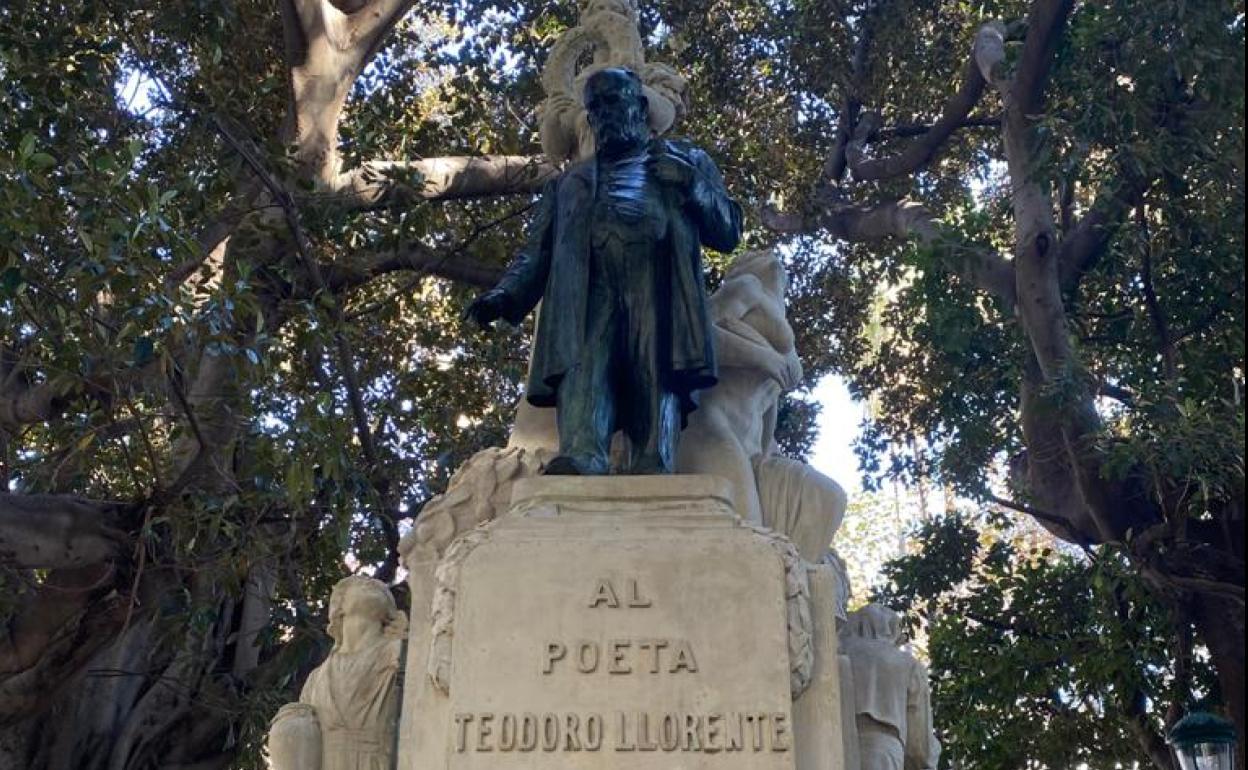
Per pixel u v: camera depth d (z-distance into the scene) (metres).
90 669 10.55
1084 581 12.26
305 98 11.24
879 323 16.53
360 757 5.23
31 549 8.29
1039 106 11.62
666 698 4.56
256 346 8.33
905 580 13.53
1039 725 12.34
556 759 4.47
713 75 15.67
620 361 5.58
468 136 13.48
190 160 10.40
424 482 11.38
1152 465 10.20
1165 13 10.36
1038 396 11.20
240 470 9.37
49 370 8.09
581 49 7.33
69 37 9.86
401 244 11.48
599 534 4.82
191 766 10.92
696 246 5.69
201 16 10.52
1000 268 12.19
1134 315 12.33
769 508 5.75
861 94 15.73
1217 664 10.62
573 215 5.67
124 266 7.62
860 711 5.18
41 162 7.64
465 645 4.64
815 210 14.45
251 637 11.01
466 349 12.95
